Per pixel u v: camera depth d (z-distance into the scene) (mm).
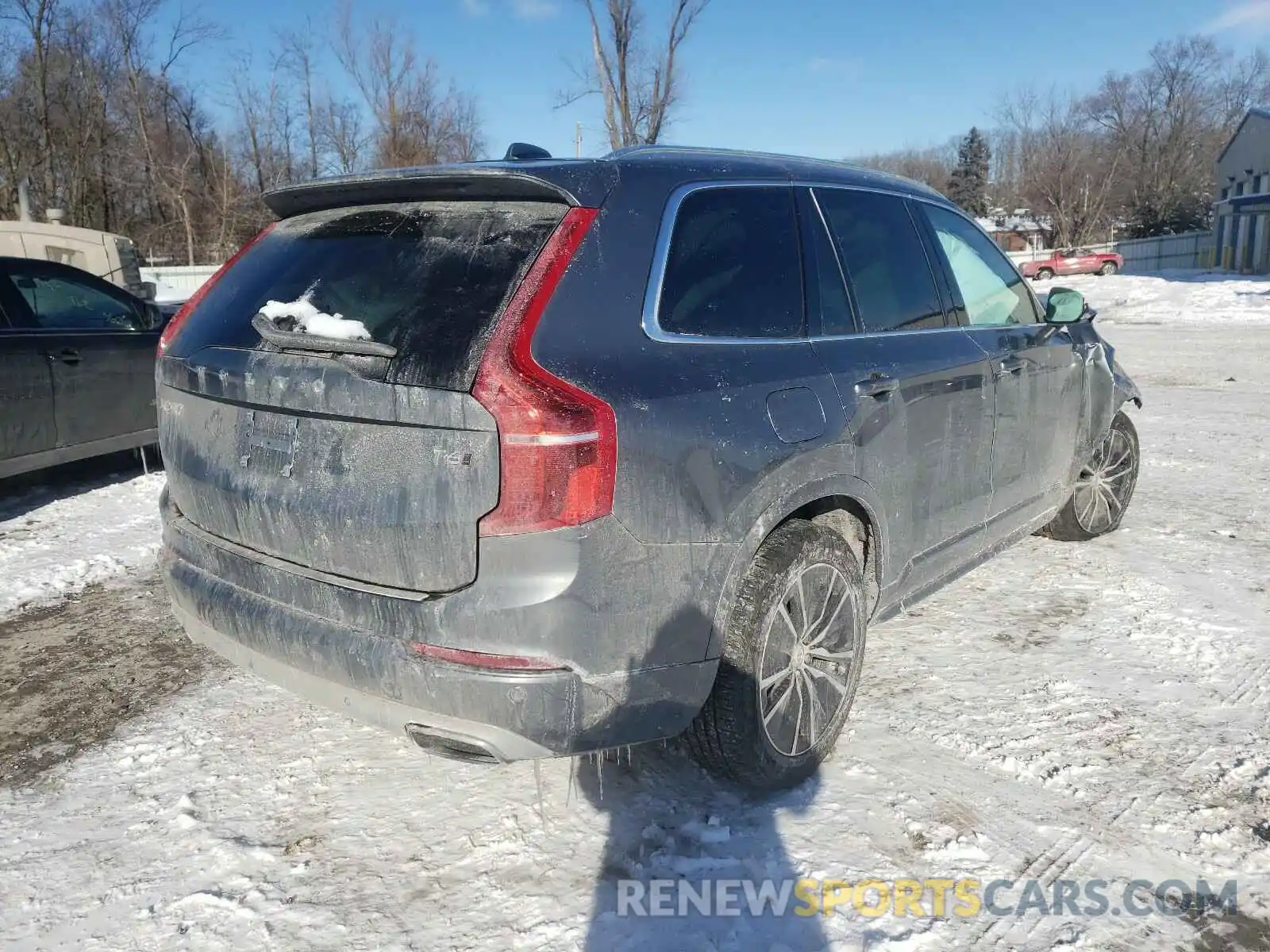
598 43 23531
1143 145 64500
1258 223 36781
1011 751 3162
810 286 3123
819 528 2941
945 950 2303
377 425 2357
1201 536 5430
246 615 2643
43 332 6191
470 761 2420
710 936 2342
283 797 2971
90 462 7652
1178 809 2838
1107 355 4906
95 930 2402
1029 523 4422
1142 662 3826
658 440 2391
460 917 2426
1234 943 2322
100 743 3348
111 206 44875
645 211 2650
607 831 2764
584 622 2279
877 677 3734
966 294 3955
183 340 2969
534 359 2260
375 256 2635
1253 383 11461
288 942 2348
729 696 2703
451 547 2268
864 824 2781
